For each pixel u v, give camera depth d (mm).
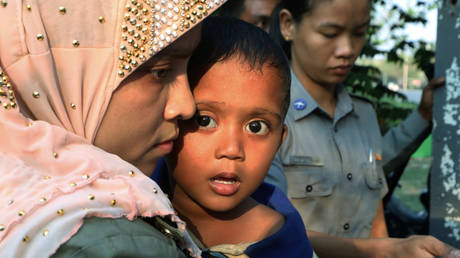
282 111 1132
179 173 1097
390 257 1702
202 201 1096
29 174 751
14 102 798
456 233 2225
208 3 922
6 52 823
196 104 1056
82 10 867
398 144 2721
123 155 951
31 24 827
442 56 2271
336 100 2293
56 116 860
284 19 2277
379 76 4125
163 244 769
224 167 1060
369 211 2189
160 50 905
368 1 2104
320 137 2123
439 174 2271
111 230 713
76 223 693
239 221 1169
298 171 2041
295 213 1214
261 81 1062
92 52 883
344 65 2123
